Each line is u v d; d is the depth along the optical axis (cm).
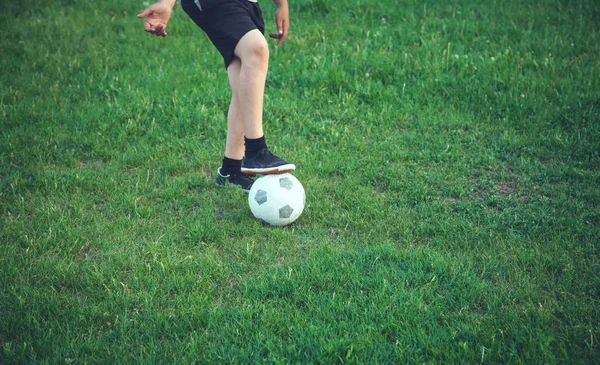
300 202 371
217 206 402
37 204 396
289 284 306
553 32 702
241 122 401
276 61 647
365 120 536
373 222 373
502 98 552
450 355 254
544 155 466
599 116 511
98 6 839
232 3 364
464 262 326
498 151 476
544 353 251
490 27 721
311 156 464
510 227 365
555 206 389
